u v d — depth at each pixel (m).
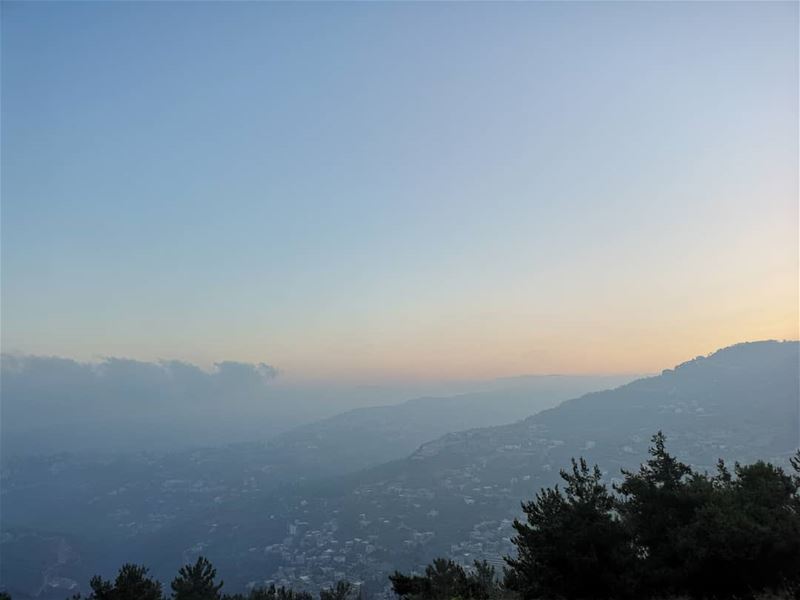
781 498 11.36
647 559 11.06
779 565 9.77
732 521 9.93
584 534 10.85
